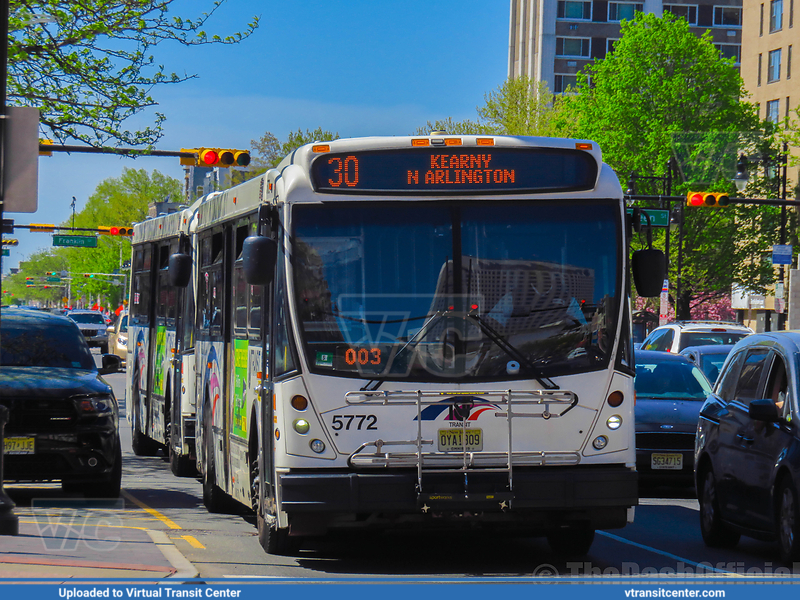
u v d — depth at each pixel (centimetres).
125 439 3409
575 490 1337
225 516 1906
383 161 1391
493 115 9956
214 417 1884
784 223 8094
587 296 1388
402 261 1374
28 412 1909
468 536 1736
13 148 1540
